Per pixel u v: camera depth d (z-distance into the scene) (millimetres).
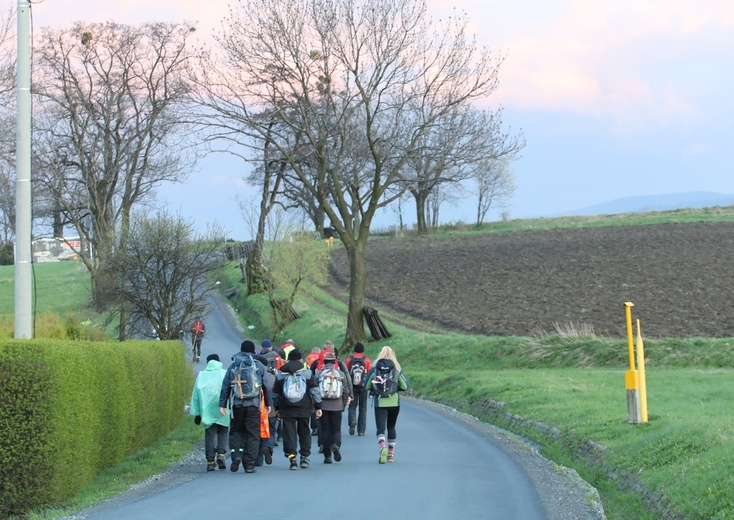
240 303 74062
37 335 26703
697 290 51062
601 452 15352
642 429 16031
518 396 25375
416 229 122375
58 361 12742
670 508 10688
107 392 15703
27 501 12297
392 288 64062
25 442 12281
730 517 9312
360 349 23406
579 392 24500
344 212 47250
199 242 31391
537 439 19609
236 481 15039
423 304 56438
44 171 44344
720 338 35188
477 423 24594
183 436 21250
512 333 43625
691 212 103875
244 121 43781
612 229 88250
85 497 13359
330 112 45156
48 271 97750
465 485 14195
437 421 25297
